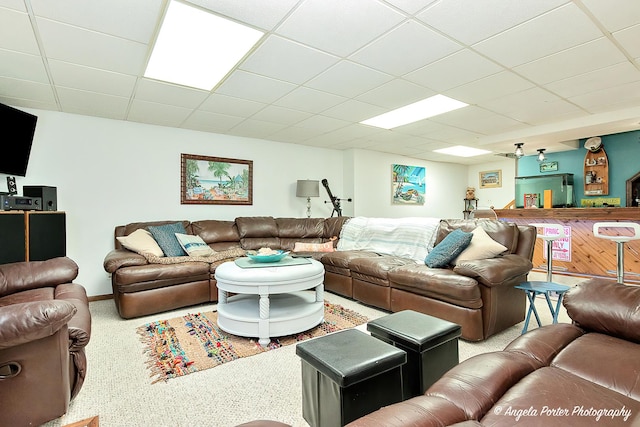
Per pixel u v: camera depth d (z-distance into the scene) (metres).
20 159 3.12
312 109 3.65
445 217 7.57
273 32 2.10
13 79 2.73
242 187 4.88
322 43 2.24
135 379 1.91
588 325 1.50
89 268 3.74
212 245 4.18
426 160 7.17
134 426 1.49
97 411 1.60
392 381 1.31
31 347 1.26
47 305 1.26
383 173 6.32
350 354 1.29
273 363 2.11
